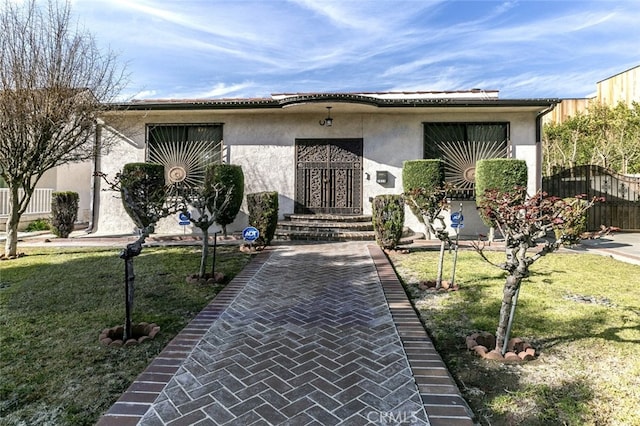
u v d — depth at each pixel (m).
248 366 3.34
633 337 3.96
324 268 7.25
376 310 4.87
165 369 3.26
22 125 7.88
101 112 10.02
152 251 8.92
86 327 4.25
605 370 3.29
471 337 3.88
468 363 3.46
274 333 4.11
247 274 6.73
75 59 8.97
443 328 4.29
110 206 12.25
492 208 3.79
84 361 3.45
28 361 3.44
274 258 8.18
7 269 7.16
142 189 6.22
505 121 11.66
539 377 3.19
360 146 12.07
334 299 5.33
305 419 2.58
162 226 12.07
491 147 11.76
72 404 2.79
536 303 5.05
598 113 18.70
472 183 11.67
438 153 11.91
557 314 4.64
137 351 3.67
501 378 3.19
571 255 8.70
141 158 12.27
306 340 3.92
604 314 4.64
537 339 3.95
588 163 18.58
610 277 6.54
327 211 12.12
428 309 4.95
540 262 7.86
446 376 3.16
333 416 2.61
